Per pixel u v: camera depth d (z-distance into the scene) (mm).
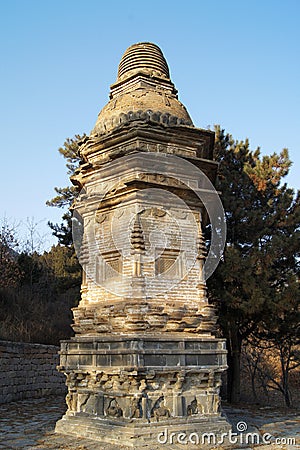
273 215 17656
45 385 19391
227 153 19500
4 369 16359
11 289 26484
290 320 16828
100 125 12445
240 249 17875
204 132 11914
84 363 10430
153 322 10234
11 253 30500
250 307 15531
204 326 10812
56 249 36688
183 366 9812
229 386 18016
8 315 23000
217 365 10297
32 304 26141
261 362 26078
